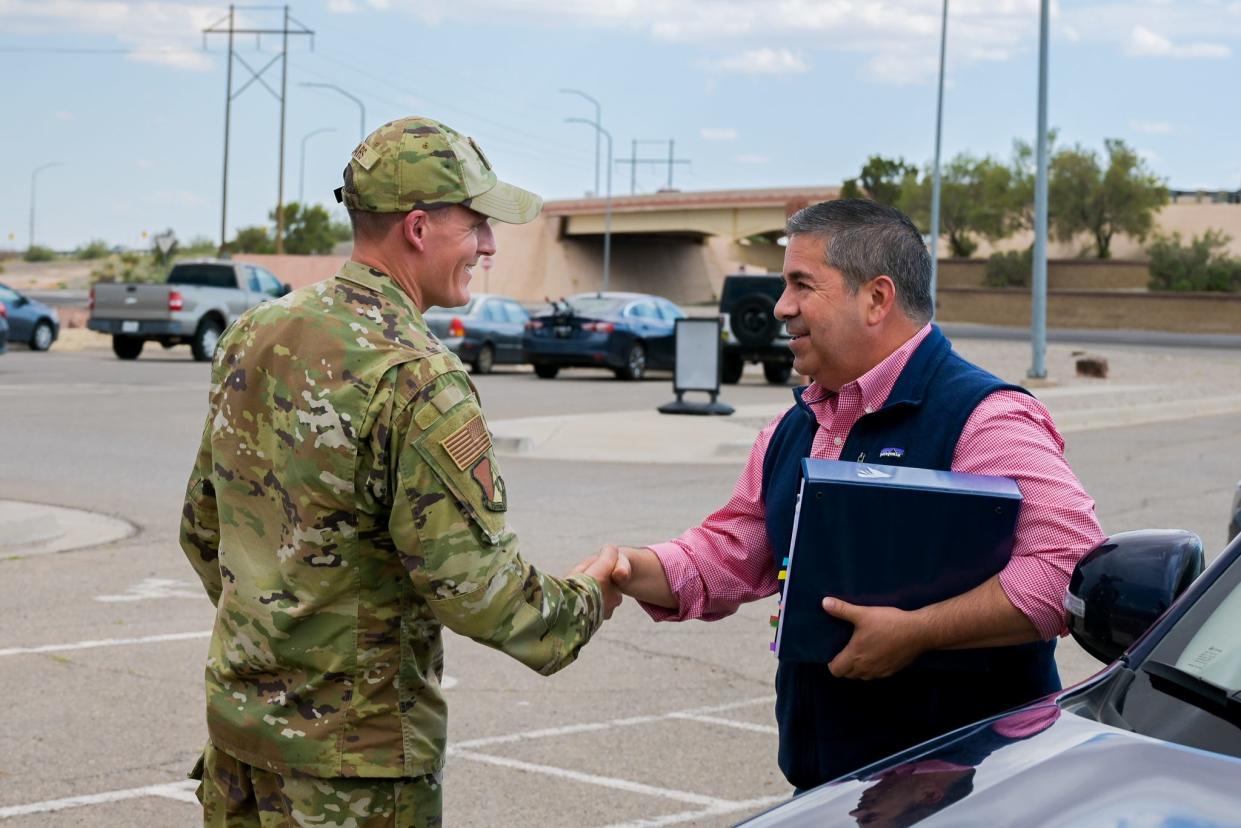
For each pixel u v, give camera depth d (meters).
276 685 2.67
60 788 5.19
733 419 18.22
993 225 89.75
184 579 8.77
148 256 69.44
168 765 5.45
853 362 2.99
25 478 12.67
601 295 28.38
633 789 5.32
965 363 3.00
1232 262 76.81
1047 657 2.97
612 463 14.63
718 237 107.56
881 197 85.81
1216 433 19.16
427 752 2.69
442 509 2.55
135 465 13.59
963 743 2.43
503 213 2.77
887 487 2.69
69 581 8.63
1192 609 2.53
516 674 6.90
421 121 2.75
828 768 2.97
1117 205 87.75
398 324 2.65
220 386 2.72
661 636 7.73
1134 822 2.01
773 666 7.13
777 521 3.05
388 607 2.65
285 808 2.67
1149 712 2.37
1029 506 2.77
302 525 2.60
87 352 32.22
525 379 27.66
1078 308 72.88
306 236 99.25
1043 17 27.27
